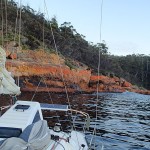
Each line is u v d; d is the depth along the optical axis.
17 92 8.49
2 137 6.84
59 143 7.33
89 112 27.91
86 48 88.75
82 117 22.44
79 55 79.25
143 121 25.56
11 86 8.32
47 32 73.00
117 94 65.00
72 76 54.41
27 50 50.25
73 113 24.42
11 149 5.47
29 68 47.00
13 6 61.28
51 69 50.28
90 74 63.03
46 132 6.64
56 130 8.96
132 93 74.25
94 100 42.06
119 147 15.20
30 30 70.50
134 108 36.75
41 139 6.21
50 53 56.25
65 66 54.56
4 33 39.03
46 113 22.56
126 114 29.64
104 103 39.47
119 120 24.92
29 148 5.81
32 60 48.94
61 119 20.56
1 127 7.01
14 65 43.41
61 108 9.60
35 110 8.01
